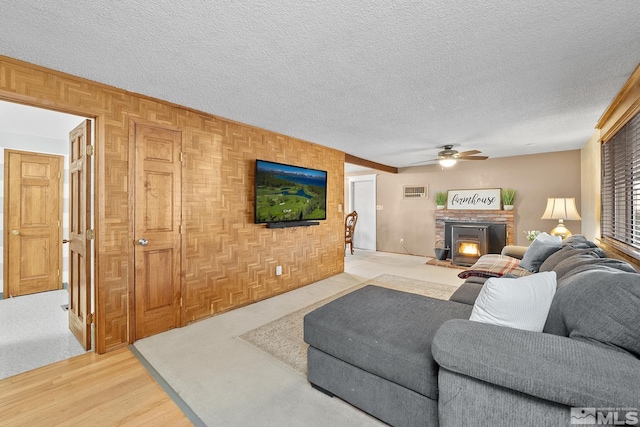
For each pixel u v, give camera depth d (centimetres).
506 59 189
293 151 405
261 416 165
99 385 193
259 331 273
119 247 243
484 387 117
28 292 379
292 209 392
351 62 193
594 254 204
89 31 158
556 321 136
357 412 169
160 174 268
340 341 171
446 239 618
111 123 237
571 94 247
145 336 260
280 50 178
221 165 318
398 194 713
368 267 554
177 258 280
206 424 159
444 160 452
